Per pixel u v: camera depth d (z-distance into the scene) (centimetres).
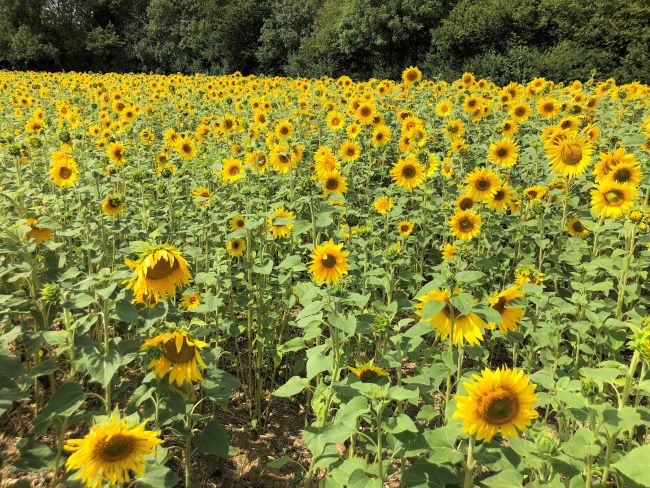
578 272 486
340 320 289
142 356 344
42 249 411
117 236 530
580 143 582
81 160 752
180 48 5847
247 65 5794
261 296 484
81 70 5762
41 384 395
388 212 567
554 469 247
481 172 600
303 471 376
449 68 3425
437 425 406
